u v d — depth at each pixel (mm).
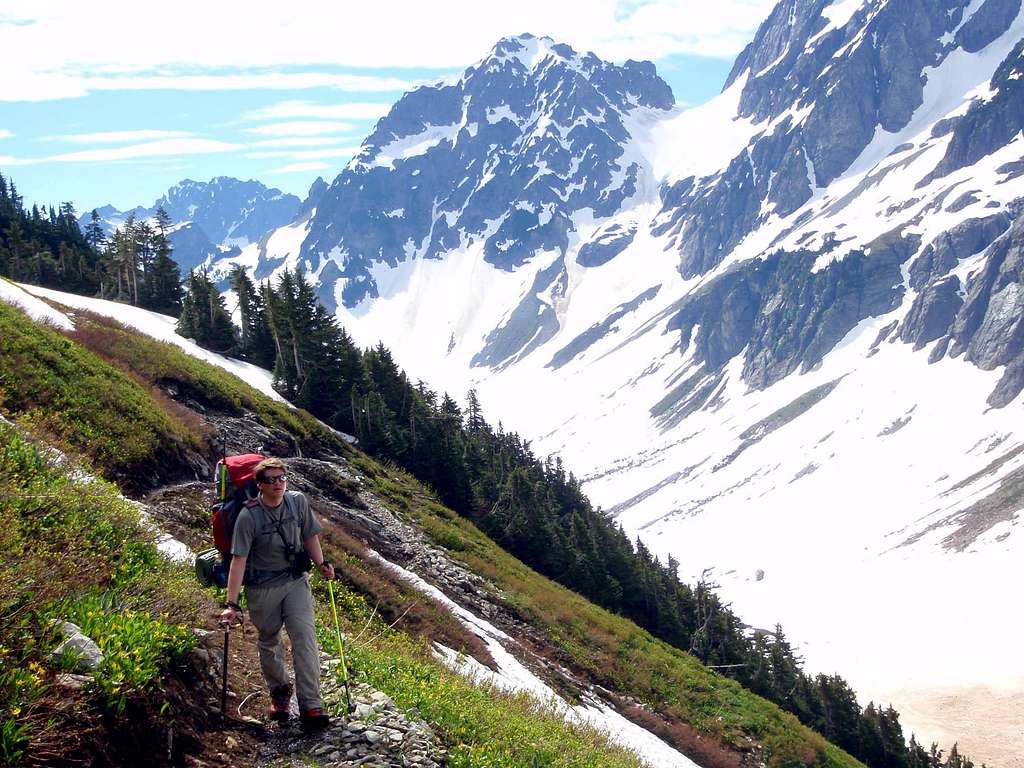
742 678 61469
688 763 28344
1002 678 118312
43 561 7641
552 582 49000
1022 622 132375
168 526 18406
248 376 64812
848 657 139750
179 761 6766
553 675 29766
